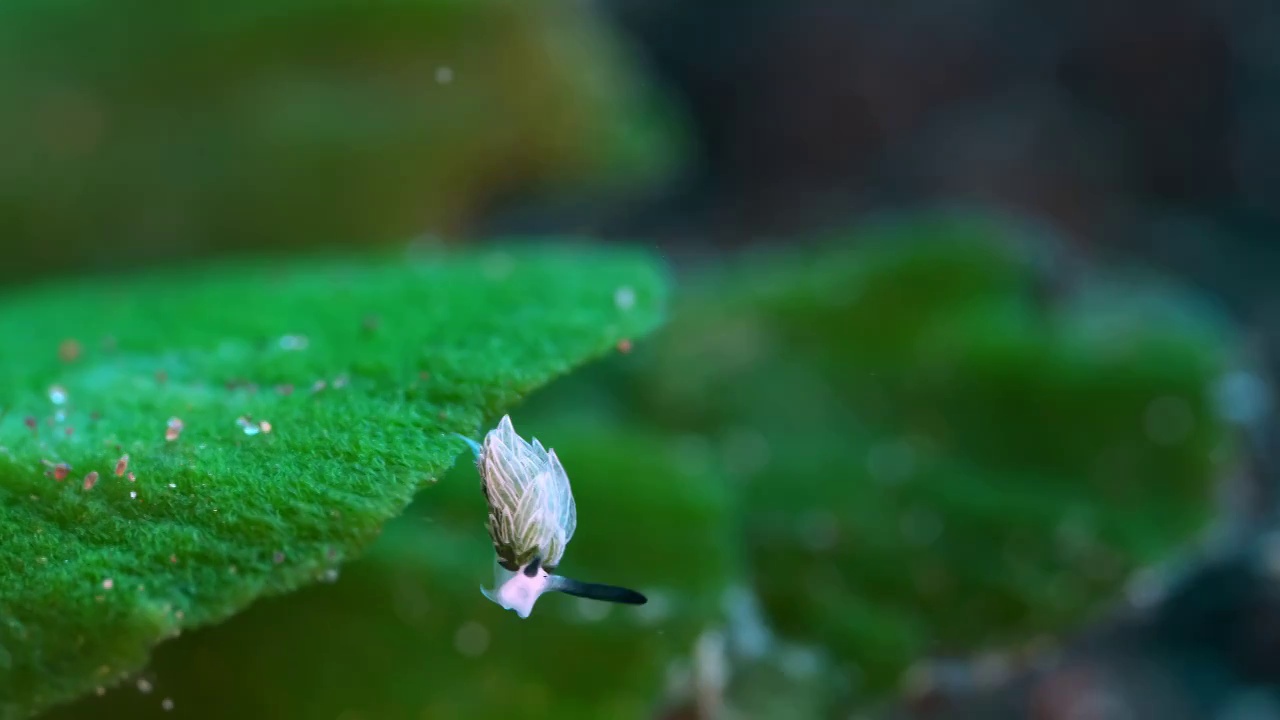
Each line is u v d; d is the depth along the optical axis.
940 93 0.26
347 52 0.14
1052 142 0.26
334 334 0.07
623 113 0.16
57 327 0.08
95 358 0.07
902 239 0.13
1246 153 0.25
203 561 0.06
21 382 0.07
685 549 0.09
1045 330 0.12
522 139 0.15
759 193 0.26
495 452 0.06
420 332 0.07
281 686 0.08
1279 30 0.25
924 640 0.10
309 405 0.06
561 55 0.15
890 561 0.10
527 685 0.08
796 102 0.27
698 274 0.15
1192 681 0.14
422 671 0.08
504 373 0.06
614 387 0.12
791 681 0.09
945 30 0.26
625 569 0.09
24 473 0.06
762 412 0.12
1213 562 0.13
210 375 0.07
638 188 0.20
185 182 0.14
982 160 0.25
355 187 0.14
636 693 0.08
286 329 0.07
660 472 0.10
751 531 0.11
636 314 0.07
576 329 0.07
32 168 0.14
